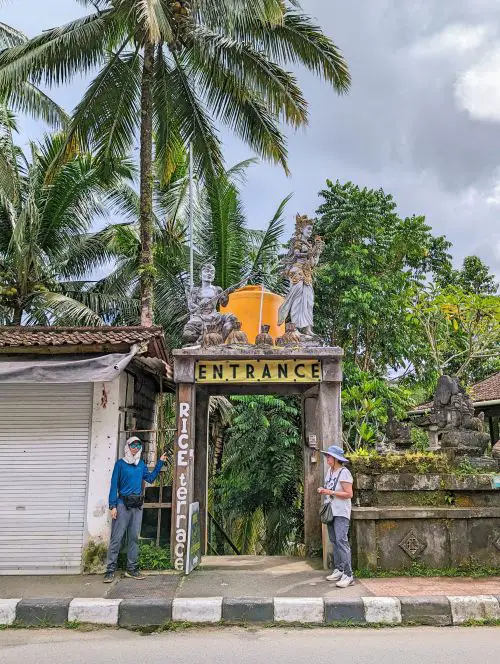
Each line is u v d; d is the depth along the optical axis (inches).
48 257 664.4
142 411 389.4
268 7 427.8
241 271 658.8
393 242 647.8
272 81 480.1
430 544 297.6
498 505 307.7
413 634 218.8
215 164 549.0
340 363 317.4
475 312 583.8
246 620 232.7
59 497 305.0
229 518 547.8
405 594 248.8
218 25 490.0
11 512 302.8
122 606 233.0
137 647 203.6
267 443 502.3
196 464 381.4
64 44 465.4
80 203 666.2
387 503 306.2
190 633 221.9
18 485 305.7
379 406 506.6
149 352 321.4
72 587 265.6
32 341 298.4
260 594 251.3
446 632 221.6
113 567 278.4
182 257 649.0
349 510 277.1
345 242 632.4
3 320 610.5
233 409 587.2
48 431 311.9
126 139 534.0
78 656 193.3
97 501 302.4
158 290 623.5
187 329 324.8
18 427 312.0
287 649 200.2
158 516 320.5
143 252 473.4
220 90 510.3
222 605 234.4
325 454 287.0
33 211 596.1
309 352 311.7
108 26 483.5
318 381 318.0
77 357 308.2
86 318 593.6
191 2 469.1
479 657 189.9
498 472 323.0
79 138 501.0
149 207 475.5
